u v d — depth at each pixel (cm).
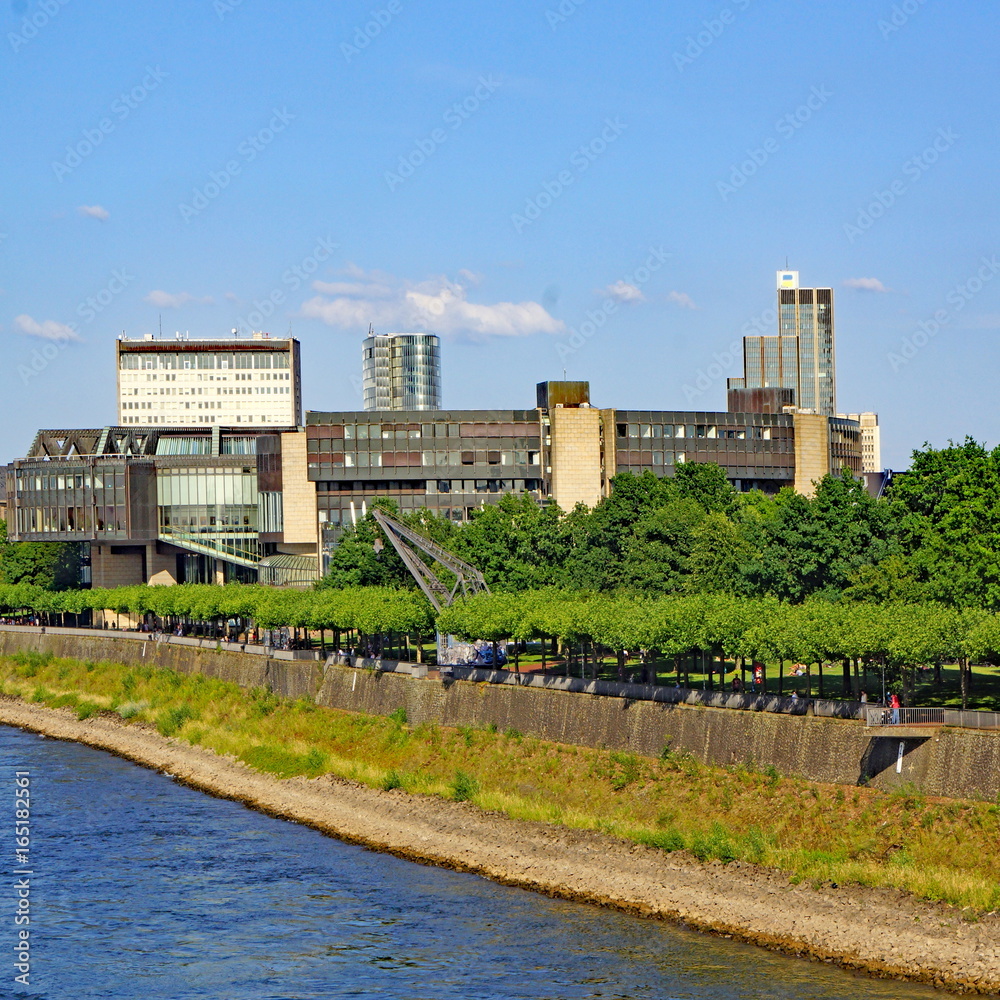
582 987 9169
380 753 15662
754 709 12212
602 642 13762
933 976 9138
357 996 9119
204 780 16175
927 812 10606
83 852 12838
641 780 12725
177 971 9625
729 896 10594
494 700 14950
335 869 12175
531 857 12006
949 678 14562
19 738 19862
